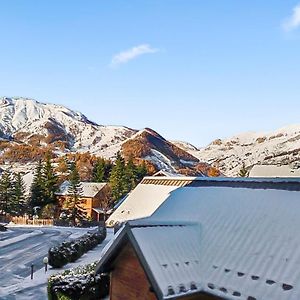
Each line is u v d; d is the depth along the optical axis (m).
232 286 8.73
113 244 10.80
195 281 9.16
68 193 67.19
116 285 11.50
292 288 7.82
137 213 20.73
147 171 88.62
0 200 66.94
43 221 59.38
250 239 9.73
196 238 10.60
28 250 31.39
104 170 89.88
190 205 13.39
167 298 8.60
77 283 16.28
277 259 8.70
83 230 49.66
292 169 32.56
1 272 22.98
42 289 19.42
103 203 70.12
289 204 10.40
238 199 11.98
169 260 9.42
